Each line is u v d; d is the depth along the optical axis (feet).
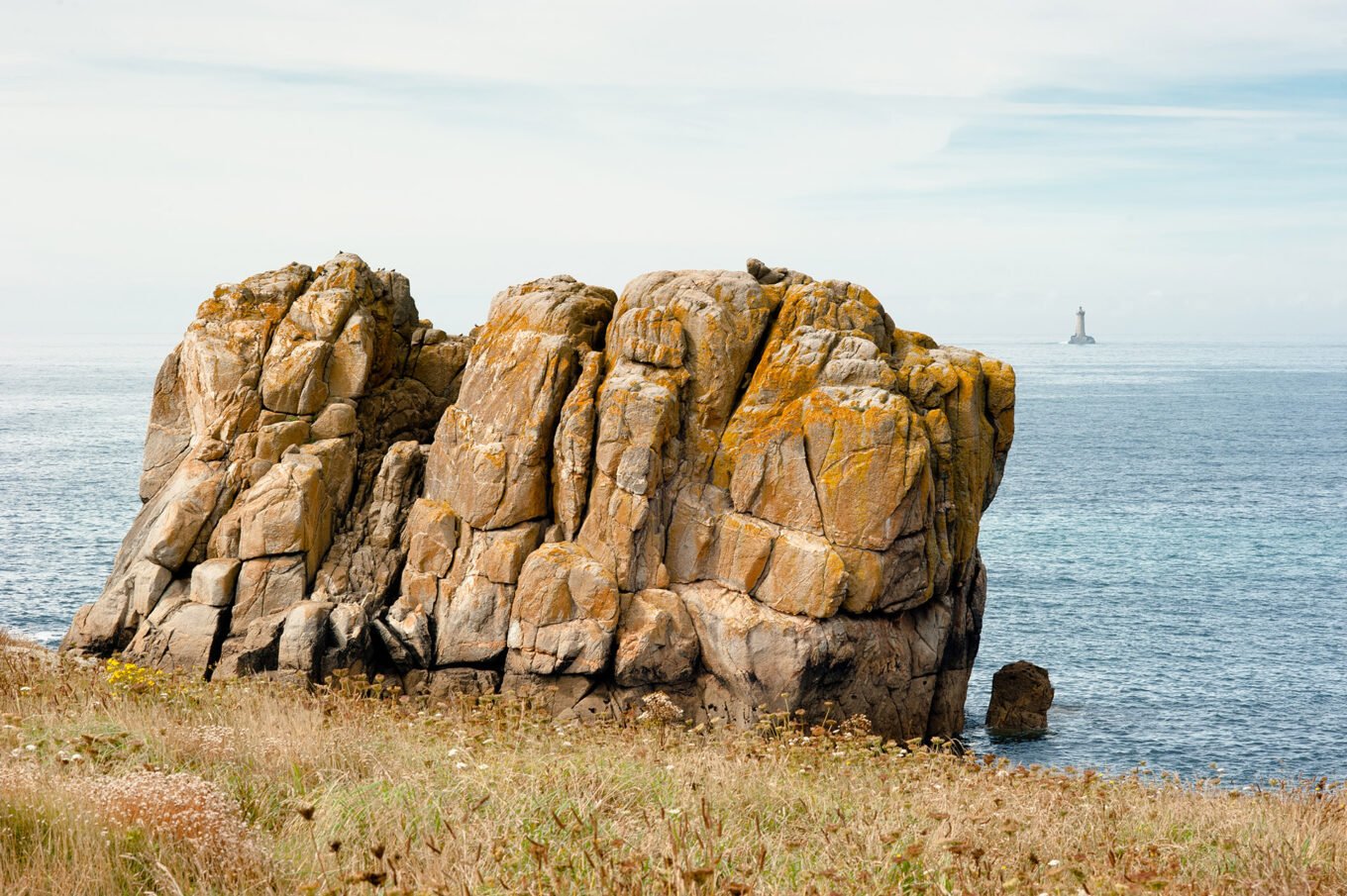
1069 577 208.33
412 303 139.64
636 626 107.24
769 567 107.86
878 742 72.08
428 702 107.14
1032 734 126.41
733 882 37.50
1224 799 58.23
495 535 112.27
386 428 128.98
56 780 43.19
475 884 37.73
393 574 116.06
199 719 60.54
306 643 107.76
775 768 58.95
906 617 112.88
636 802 49.49
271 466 117.50
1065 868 41.73
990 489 123.54
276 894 38.78
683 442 112.98
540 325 117.80
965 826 48.62
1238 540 249.75
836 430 107.76
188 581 114.21
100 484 299.38
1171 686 144.97
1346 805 55.83
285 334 122.52
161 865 37.11
